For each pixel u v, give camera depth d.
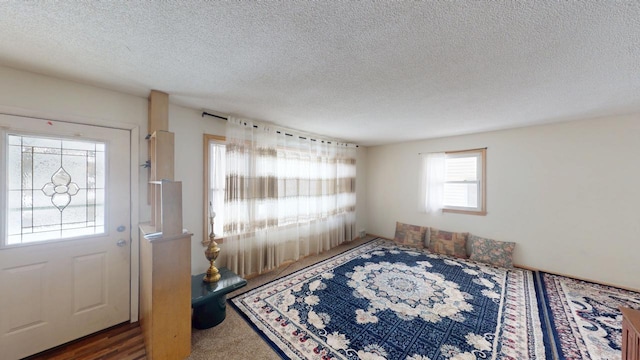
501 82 1.88
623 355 1.25
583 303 2.43
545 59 1.52
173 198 1.71
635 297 2.55
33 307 1.73
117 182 2.09
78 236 1.91
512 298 2.53
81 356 1.75
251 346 1.84
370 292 2.67
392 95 2.19
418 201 4.47
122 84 1.95
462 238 3.89
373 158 5.23
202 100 2.37
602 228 2.90
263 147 3.22
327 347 1.82
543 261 3.28
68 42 1.36
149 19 1.16
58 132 1.83
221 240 2.88
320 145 4.11
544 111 2.63
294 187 3.69
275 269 3.37
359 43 1.38
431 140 4.35
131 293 2.16
